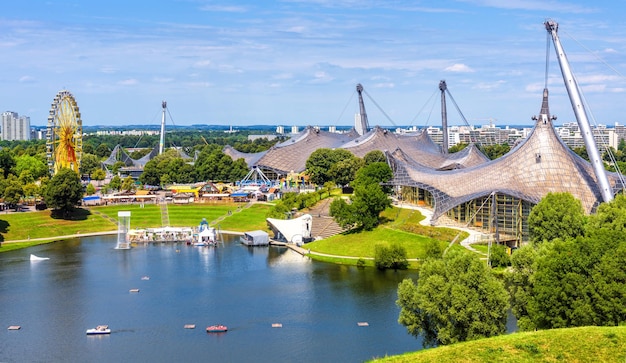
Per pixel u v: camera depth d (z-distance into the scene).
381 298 175.62
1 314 164.88
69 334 149.62
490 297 119.00
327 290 185.00
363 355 134.38
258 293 183.38
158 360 133.12
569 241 131.38
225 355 135.50
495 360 93.50
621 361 90.81
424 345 126.88
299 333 148.50
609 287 111.75
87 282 198.88
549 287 117.88
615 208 183.00
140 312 166.38
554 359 93.19
